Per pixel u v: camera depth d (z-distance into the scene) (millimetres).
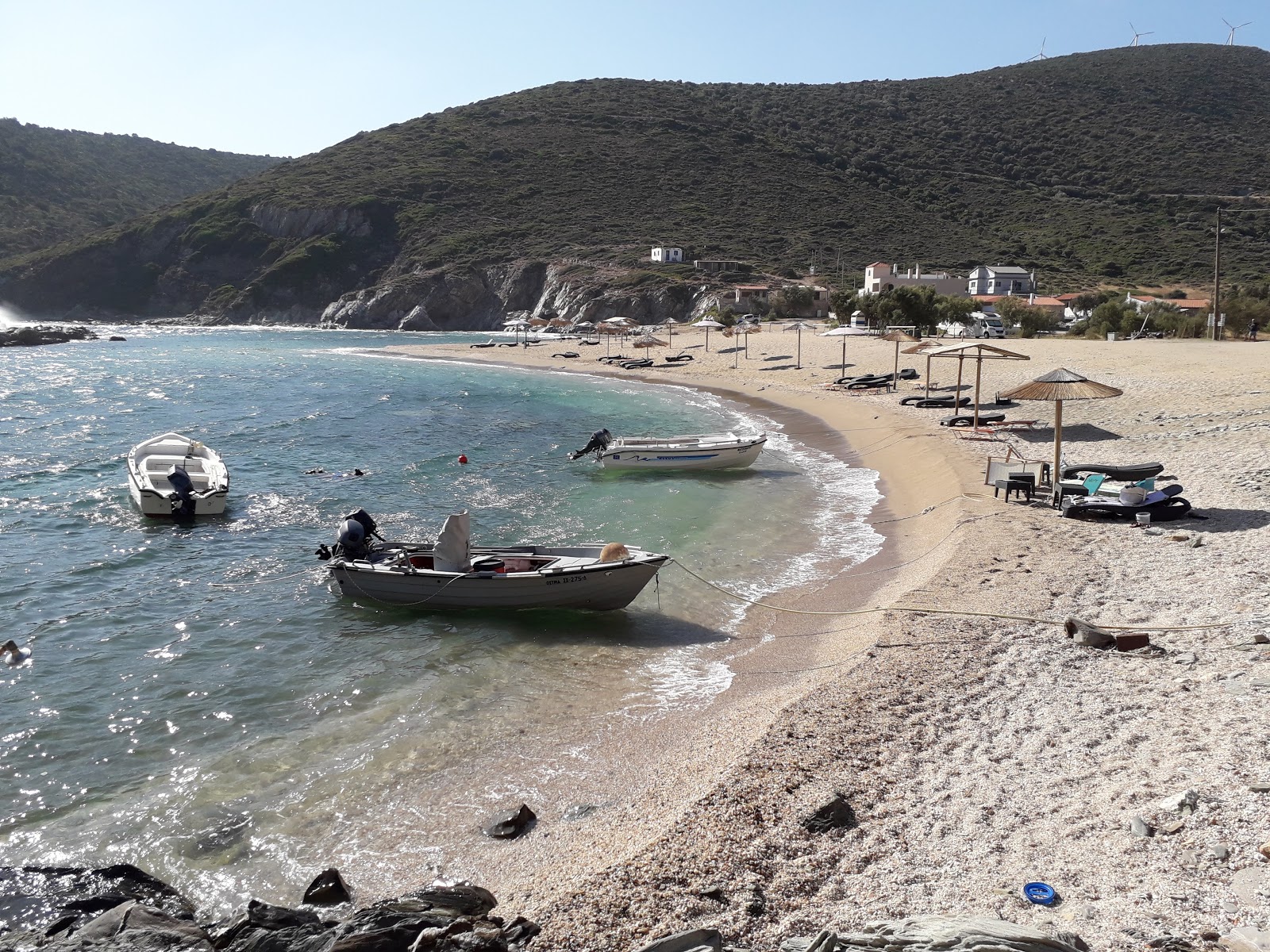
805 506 22516
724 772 8680
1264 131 164125
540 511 22359
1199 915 5676
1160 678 9961
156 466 25266
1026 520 17875
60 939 6785
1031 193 153125
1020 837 6984
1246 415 25844
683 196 149500
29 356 77125
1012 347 49656
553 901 6633
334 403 46062
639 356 70938
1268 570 13312
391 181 156375
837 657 12211
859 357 57250
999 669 10688
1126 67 193250
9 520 21578
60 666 13070
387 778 9789
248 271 151000
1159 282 109062
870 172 162000
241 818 9094
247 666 13062
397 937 6242
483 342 103250
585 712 11305
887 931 5543
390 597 15562
